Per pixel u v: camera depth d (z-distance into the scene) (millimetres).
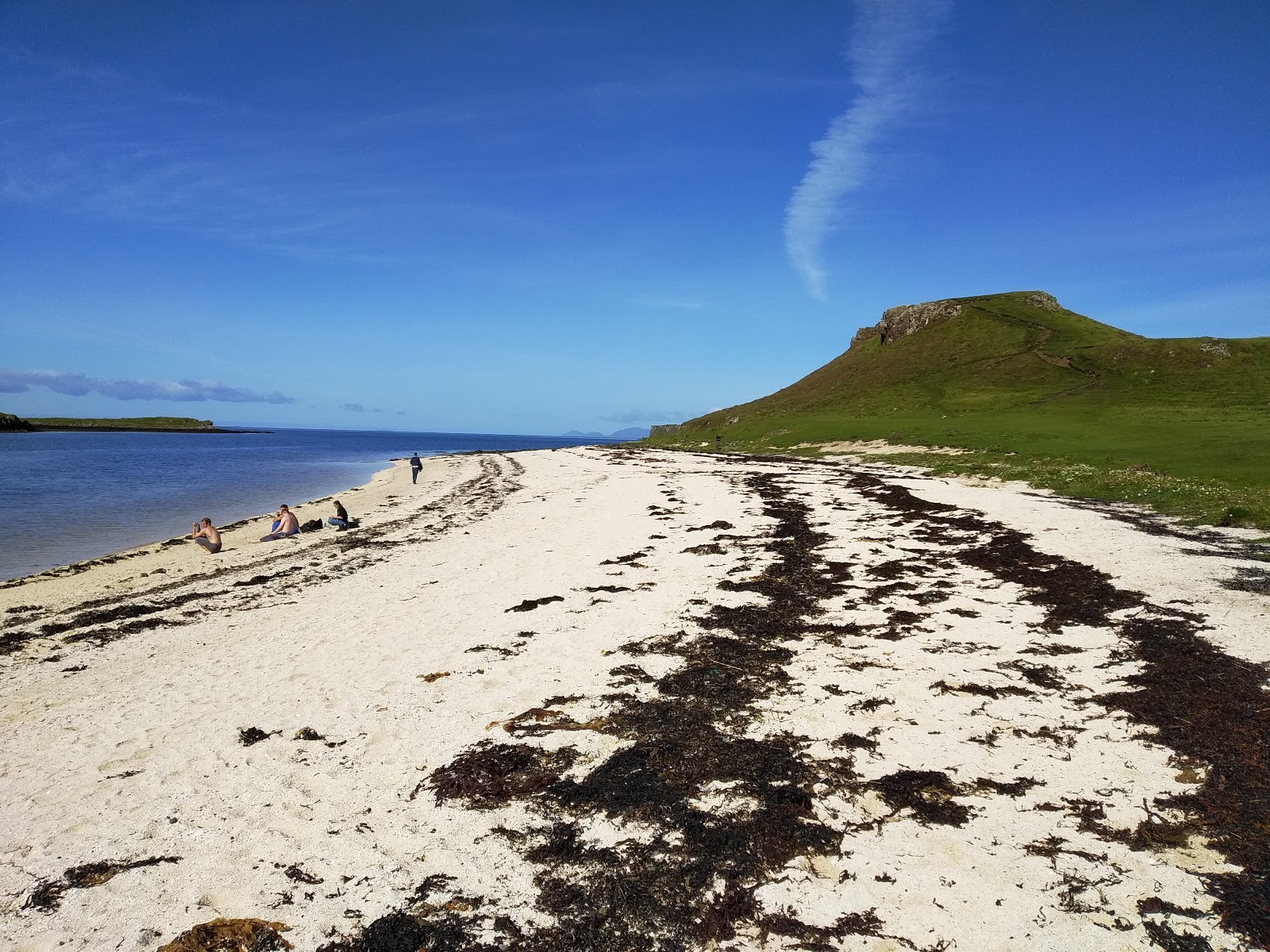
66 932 5434
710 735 8344
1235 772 6926
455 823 6738
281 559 22516
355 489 49125
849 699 9227
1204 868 5613
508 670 10930
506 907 5555
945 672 9969
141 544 27719
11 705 10680
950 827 6348
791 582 15469
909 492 28500
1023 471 31328
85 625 15352
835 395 87188
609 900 5598
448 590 16750
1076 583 13828
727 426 87938
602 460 67312
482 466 72875
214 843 6590
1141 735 7824
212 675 11555
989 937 5043
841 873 5812
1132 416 50469
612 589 15625
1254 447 31406
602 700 9555
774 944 5074
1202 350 67125
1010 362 79750
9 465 67688
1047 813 6492
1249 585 12883
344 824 6812
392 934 5270
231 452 114250
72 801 7484
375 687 10492
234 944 5195
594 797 7086
